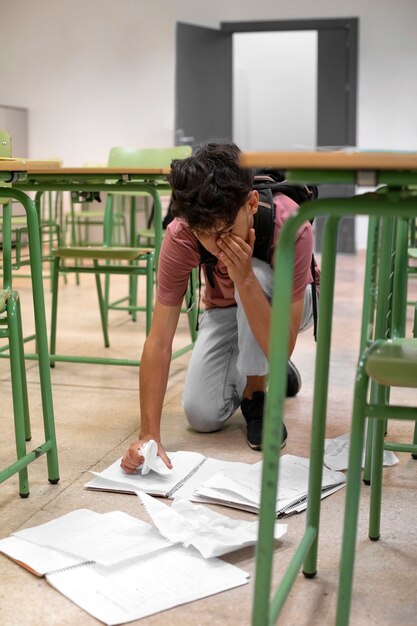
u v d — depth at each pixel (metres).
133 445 1.66
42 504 1.54
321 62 7.72
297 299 1.65
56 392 2.44
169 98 7.85
